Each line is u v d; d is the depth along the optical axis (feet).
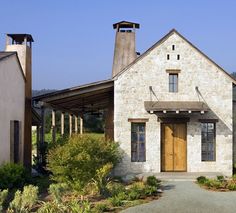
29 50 71.10
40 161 71.00
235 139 77.77
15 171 55.26
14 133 63.72
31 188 39.63
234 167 74.33
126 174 70.18
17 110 64.64
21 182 56.08
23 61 69.21
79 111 103.19
